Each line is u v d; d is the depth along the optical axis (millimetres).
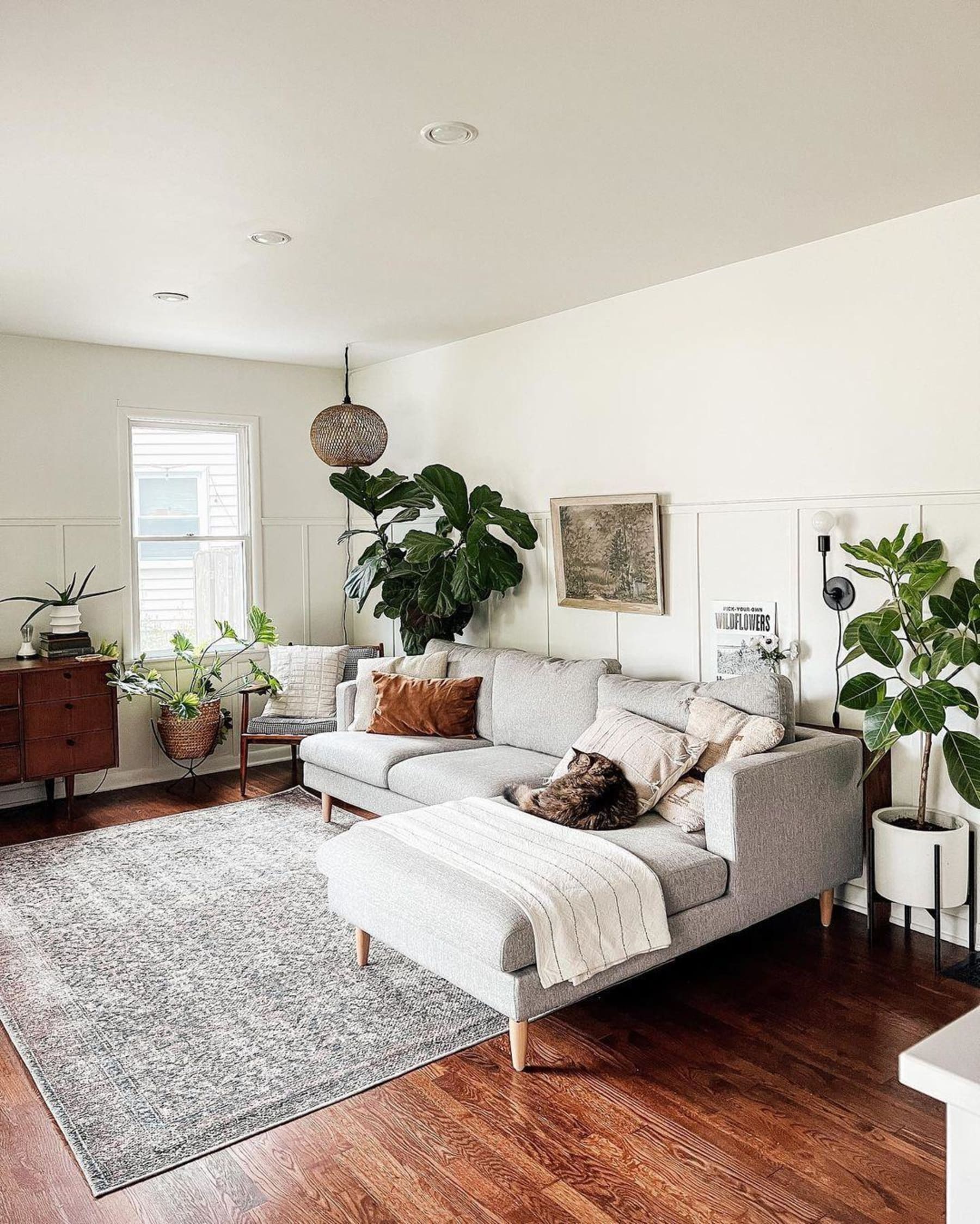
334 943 3494
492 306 4695
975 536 3303
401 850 3062
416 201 3191
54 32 2064
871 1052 2707
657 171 2949
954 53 2234
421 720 4707
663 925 2781
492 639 5418
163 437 5848
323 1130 2393
